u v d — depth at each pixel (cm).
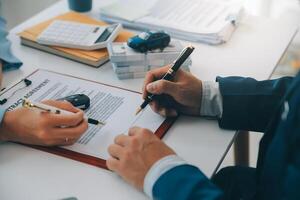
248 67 119
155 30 131
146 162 81
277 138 79
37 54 125
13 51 126
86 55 119
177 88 99
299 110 76
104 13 140
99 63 119
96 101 104
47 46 124
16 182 84
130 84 112
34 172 86
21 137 91
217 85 103
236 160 152
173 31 132
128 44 115
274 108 98
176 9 142
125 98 105
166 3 145
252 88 100
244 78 104
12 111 95
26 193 81
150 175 79
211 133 97
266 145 87
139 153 82
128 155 82
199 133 96
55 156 89
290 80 99
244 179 109
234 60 122
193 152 91
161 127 97
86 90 108
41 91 107
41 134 89
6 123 92
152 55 113
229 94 100
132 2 145
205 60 123
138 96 106
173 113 100
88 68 118
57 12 149
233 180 109
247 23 141
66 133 90
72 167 87
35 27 131
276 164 80
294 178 74
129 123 97
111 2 153
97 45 121
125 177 82
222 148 92
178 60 103
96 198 80
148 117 99
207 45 129
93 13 147
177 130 97
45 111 93
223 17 137
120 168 82
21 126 91
